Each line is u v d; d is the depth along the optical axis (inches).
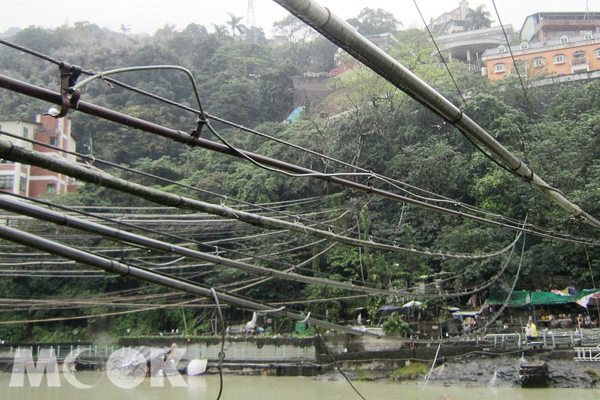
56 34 3754.9
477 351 1317.7
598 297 1464.1
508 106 1941.4
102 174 302.4
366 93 2391.7
